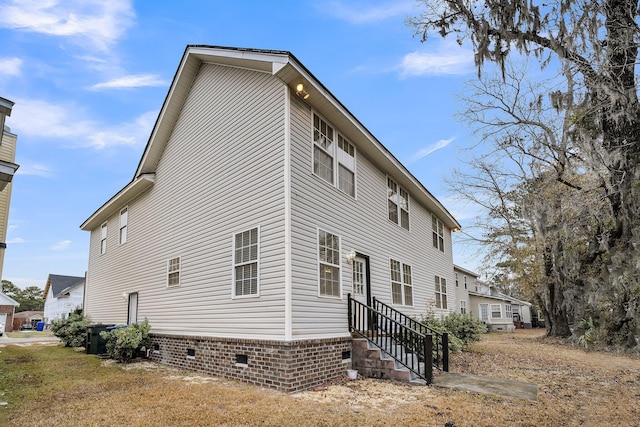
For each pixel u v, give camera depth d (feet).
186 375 25.62
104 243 48.57
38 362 31.27
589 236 41.78
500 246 63.87
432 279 48.47
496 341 56.03
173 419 15.42
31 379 23.81
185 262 31.40
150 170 38.24
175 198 34.27
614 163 28.50
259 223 24.73
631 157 27.99
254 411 16.47
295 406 17.31
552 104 27.81
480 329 40.45
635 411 17.84
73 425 14.78
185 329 29.78
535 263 58.85
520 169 51.98
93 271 50.96
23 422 15.17
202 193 30.81
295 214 23.48
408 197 43.73
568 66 25.57
